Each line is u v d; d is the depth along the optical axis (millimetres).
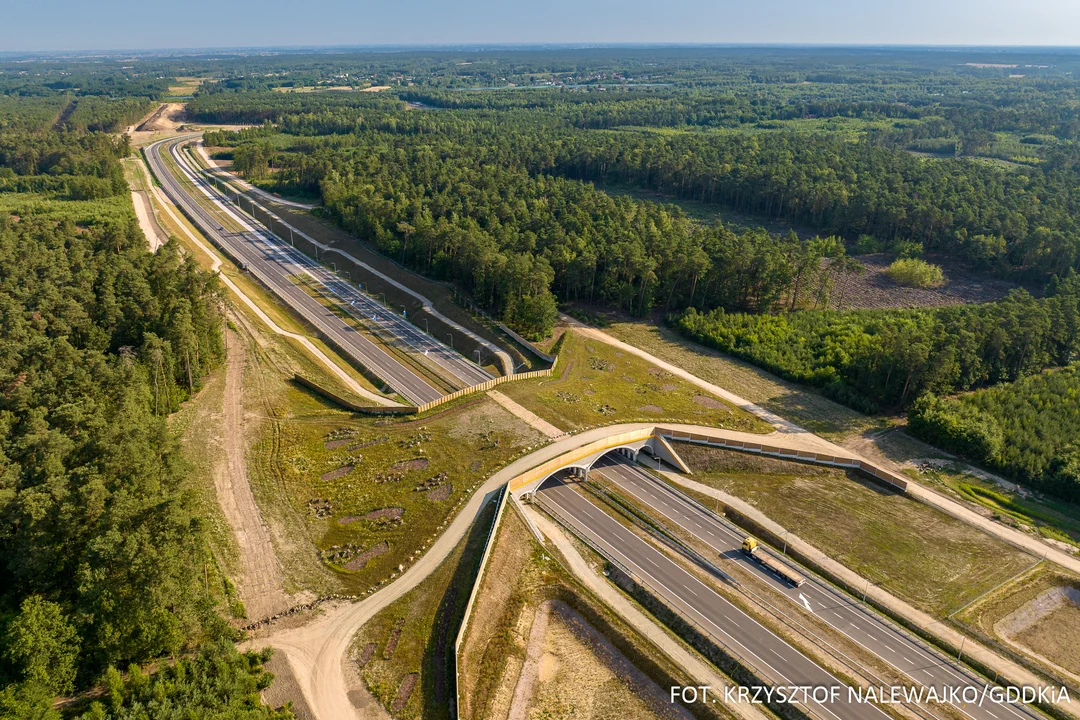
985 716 64500
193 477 90625
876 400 119500
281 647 67250
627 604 77375
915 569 82312
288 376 124625
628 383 122125
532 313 138500
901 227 193125
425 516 86250
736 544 87375
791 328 140000
